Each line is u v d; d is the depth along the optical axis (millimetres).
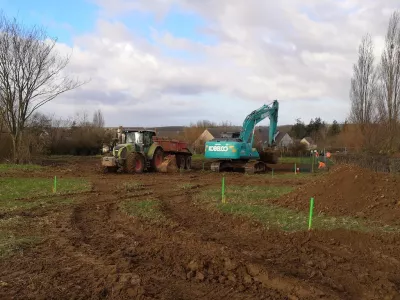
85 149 43625
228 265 6418
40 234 8617
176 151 26844
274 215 10117
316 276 6078
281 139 66125
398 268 6492
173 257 6945
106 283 5703
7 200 12977
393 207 9617
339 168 12109
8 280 5875
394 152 23359
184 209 11727
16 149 28672
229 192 14719
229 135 26297
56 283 5746
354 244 7734
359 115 27484
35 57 28109
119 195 14477
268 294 5418
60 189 15664
